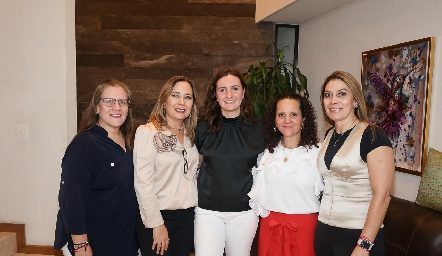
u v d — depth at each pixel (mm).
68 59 2949
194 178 2135
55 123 2934
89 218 1850
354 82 1825
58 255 2953
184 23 4969
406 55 2891
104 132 1902
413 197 2865
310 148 2049
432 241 2068
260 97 4445
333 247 1828
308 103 2082
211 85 2217
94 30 4973
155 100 5031
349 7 3816
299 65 5016
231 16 4957
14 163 2961
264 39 4965
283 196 2033
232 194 2105
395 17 3084
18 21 2875
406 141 2885
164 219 1992
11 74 2910
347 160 1780
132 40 4980
